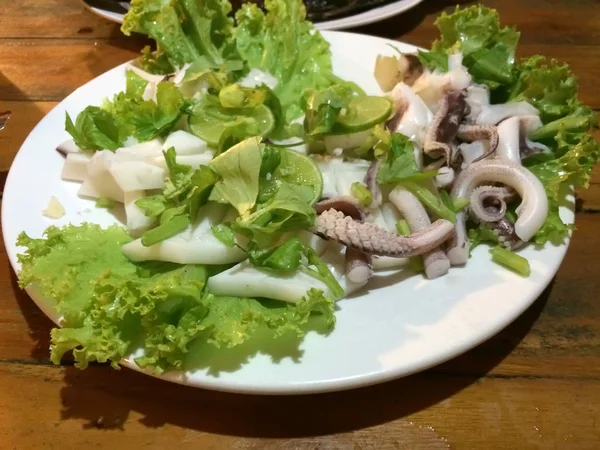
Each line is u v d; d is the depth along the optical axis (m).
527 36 0.50
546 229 0.29
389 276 0.29
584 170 0.32
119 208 0.32
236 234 0.28
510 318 0.26
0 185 0.36
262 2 0.50
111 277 0.26
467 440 0.25
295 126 0.36
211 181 0.30
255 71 0.39
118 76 0.40
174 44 0.40
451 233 0.29
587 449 0.24
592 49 0.48
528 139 0.34
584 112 0.35
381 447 0.25
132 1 0.40
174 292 0.24
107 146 0.33
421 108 0.35
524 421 0.25
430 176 0.31
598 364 0.27
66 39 0.50
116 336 0.24
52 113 0.37
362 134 0.34
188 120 0.35
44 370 0.27
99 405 0.26
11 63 0.47
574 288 0.31
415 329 0.26
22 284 0.26
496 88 0.38
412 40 0.50
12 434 0.25
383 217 0.32
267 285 0.27
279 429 0.25
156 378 0.27
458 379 0.27
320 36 0.42
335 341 0.25
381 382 0.25
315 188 0.31
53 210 0.31
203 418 0.25
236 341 0.24
